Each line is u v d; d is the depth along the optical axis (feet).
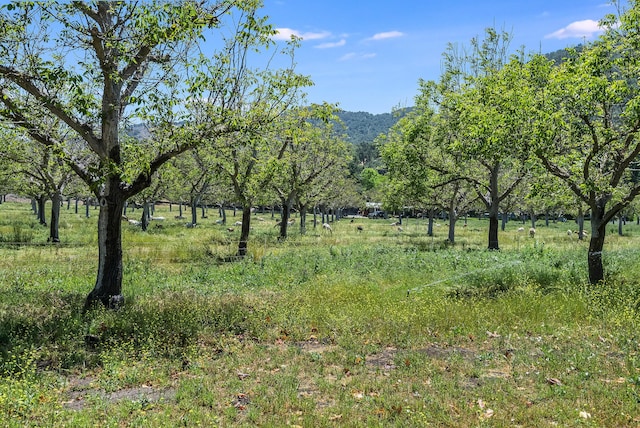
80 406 18.17
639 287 39.86
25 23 28.02
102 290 33.14
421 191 82.38
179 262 59.26
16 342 24.41
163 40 29.14
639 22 35.22
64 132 41.32
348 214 335.88
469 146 57.26
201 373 21.62
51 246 71.97
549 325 29.66
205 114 33.60
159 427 15.79
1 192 104.68
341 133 91.50
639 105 33.06
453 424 16.42
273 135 37.42
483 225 205.57
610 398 18.45
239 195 65.31
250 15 33.01
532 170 45.06
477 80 66.69
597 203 41.83
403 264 54.19
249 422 16.67
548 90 40.60
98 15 30.86
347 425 16.30
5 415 16.20
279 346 26.08
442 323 29.68
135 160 31.73
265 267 53.47
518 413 17.28
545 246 83.51
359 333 28.14
